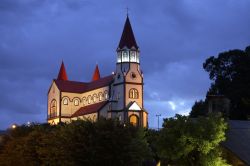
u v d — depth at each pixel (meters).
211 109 67.88
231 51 127.56
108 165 53.34
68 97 170.75
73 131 54.44
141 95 156.62
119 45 160.00
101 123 55.03
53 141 57.25
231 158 51.88
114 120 56.50
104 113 156.25
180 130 49.56
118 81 157.00
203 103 117.94
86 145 53.41
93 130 54.31
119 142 53.72
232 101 114.94
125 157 53.81
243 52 126.56
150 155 63.56
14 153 67.25
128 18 163.75
